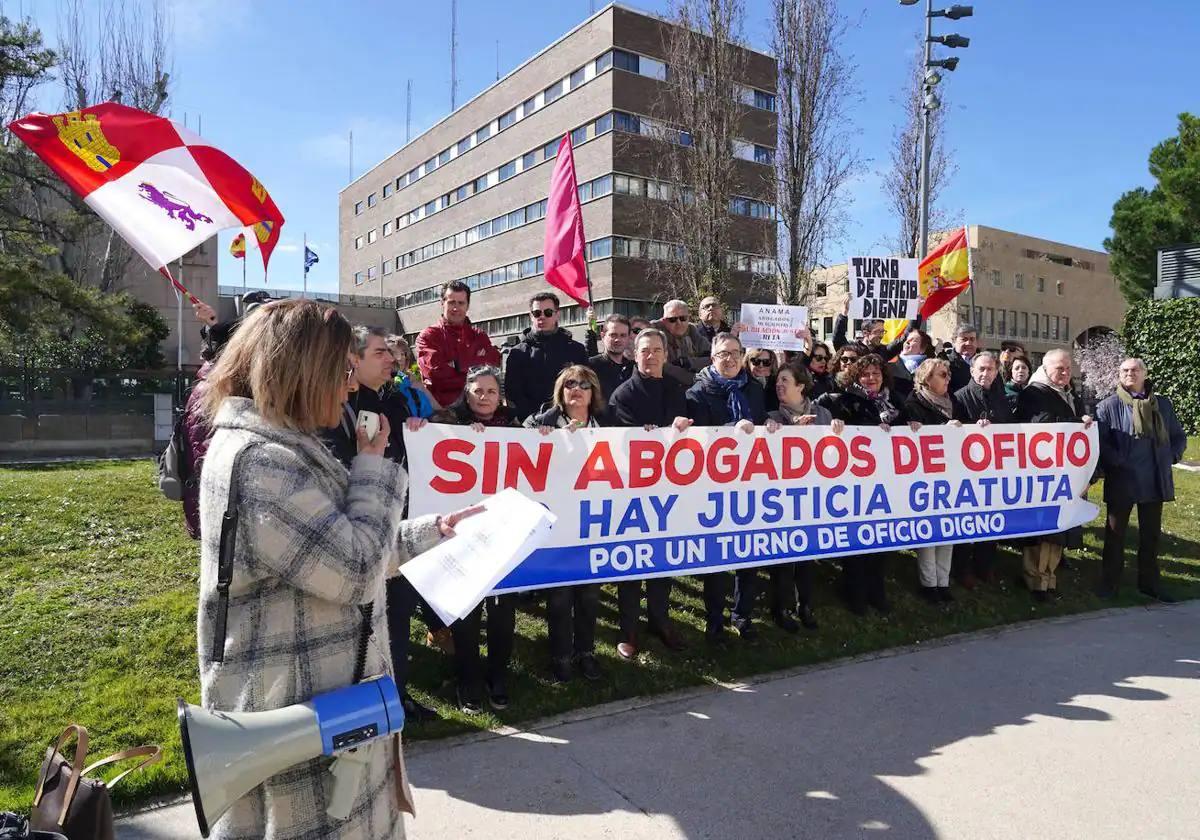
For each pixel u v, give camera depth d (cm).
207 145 417
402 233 5697
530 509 207
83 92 2645
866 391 622
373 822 182
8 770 336
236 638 168
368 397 412
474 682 426
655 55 3512
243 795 159
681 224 2114
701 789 343
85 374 1811
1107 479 691
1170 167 3164
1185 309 1878
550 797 335
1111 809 331
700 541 512
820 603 607
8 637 446
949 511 609
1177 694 461
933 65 1381
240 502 164
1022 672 498
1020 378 743
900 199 2247
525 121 4094
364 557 169
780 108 1930
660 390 534
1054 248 5553
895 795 340
